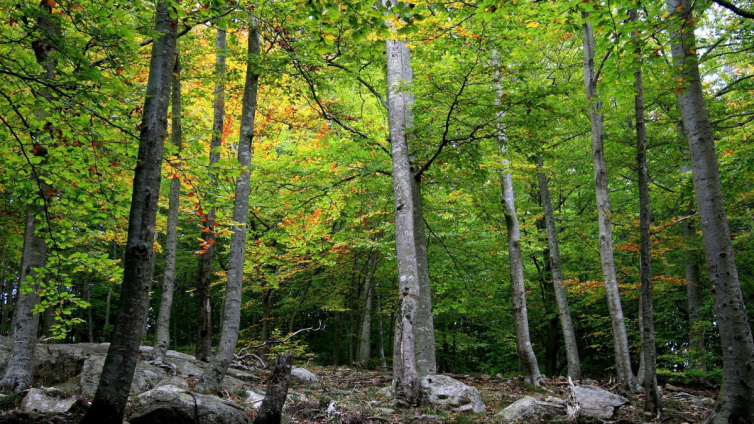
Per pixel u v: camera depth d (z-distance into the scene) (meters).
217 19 6.23
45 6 4.93
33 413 4.80
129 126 5.38
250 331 20.67
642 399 9.84
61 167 5.57
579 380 12.42
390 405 8.07
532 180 16.41
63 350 8.10
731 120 12.41
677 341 16.11
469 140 9.55
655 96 11.58
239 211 8.57
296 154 13.41
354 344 23.62
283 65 8.85
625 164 13.66
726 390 5.95
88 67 4.66
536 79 10.70
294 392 8.33
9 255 10.91
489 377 13.54
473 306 15.20
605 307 18.86
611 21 5.91
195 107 13.92
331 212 13.46
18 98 5.14
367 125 13.51
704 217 6.44
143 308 4.08
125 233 11.32
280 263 15.08
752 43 10.65
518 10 6.98
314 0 4.45
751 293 15.16
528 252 17.03
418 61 11.84
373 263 18.03
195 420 4.96
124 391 3.82
